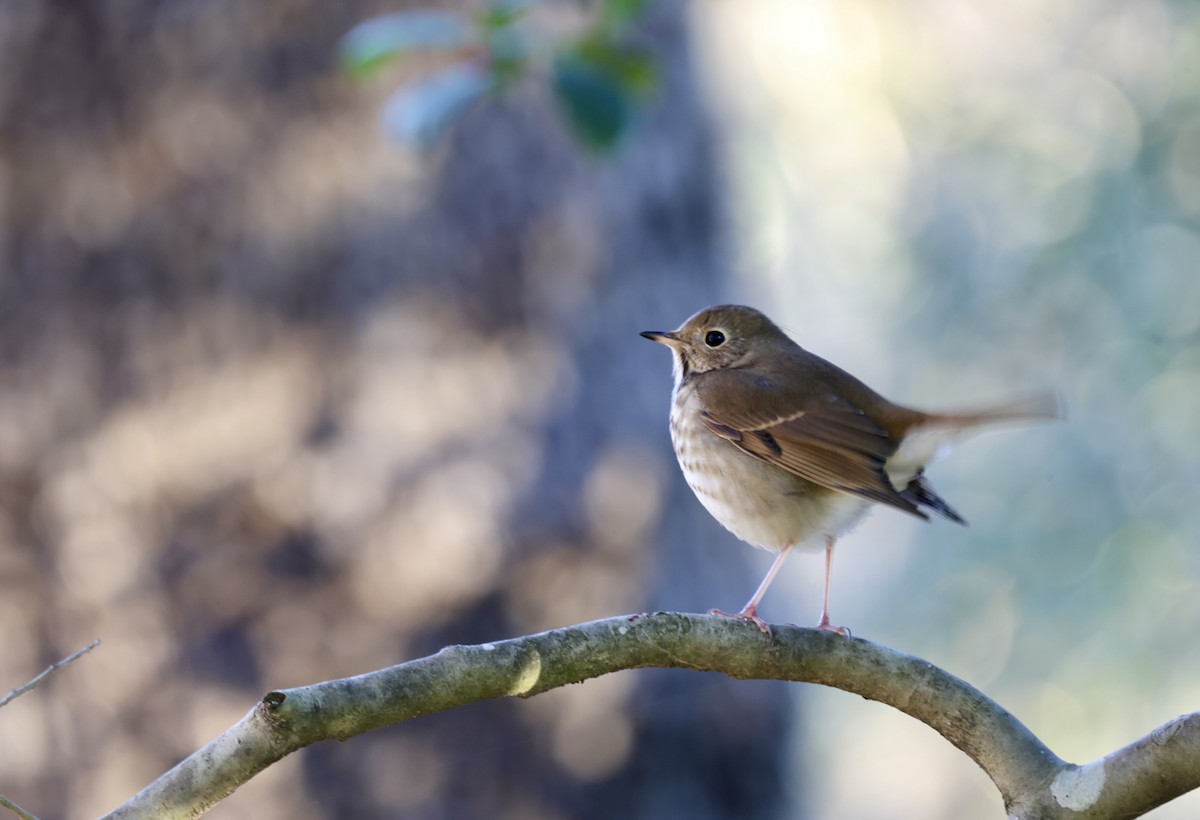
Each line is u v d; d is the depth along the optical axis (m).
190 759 4.96
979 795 25.53
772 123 22.31
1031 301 20.41
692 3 12.32
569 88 8.41
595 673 5.64
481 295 10.76
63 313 10.45
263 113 10.45
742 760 11.81
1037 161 20.88
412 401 10.59
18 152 10.42
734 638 5.84
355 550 10.53
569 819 11.12
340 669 10.53
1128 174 19.75
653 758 11.41
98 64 10.43
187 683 10.48
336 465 10.53
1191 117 19.45
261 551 10.55
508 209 10.83
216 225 10.48
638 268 11.40
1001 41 21.36
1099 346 19.78
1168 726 5.19
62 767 10.53
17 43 10.38
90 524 10.51
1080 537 19.58
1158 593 19.06
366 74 8.73
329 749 10.87
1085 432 19.72
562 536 10.80
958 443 7.88
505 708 11.09
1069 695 19.25
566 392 10.90
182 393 10.46
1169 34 19.86
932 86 21.91
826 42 21.91
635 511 11.02
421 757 10.95
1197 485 19.03
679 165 11.94
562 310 10.97
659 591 11.18
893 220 22.34
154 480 10.50
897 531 23.08
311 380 10.54
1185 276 19.27
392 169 10.55
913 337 21.67
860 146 22.38
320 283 10.55
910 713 5.85
